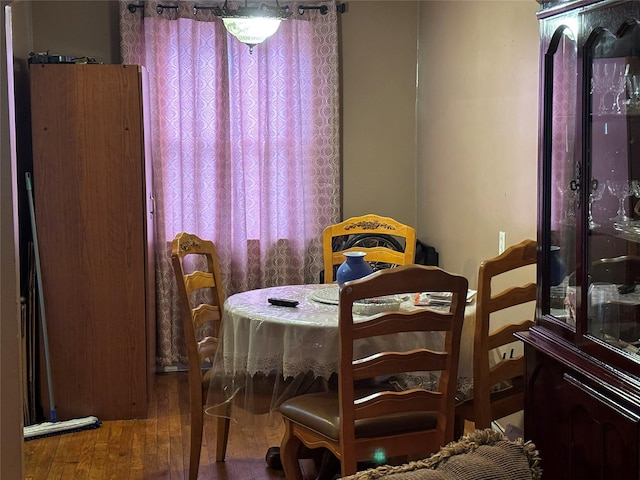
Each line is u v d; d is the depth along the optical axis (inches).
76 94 156.3
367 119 205.2
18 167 162.4
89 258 159.5
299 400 114.3
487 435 59.4
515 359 115.9
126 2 184.5
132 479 134.0
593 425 82.7
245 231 196.2
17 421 100.5
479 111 160.6
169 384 187.0
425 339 114.7
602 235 84.2
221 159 192.7
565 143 92.3
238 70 191.0
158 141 187.5
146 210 161.6
